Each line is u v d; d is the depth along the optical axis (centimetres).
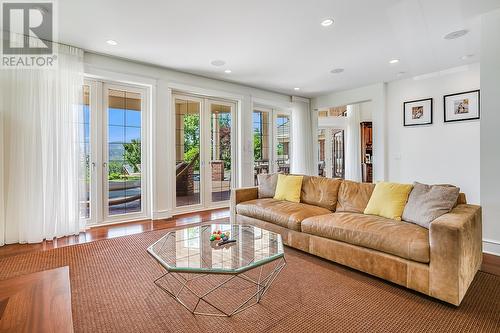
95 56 379
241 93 545
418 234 207
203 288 212
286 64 425
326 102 628
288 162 650
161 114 443
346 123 784
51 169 334
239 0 250
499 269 245
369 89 546
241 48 362
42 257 276
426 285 191
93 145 398
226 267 175
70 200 352
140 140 442
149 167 443
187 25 298
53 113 335
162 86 443
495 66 278
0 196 309
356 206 298
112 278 229
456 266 177
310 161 658
